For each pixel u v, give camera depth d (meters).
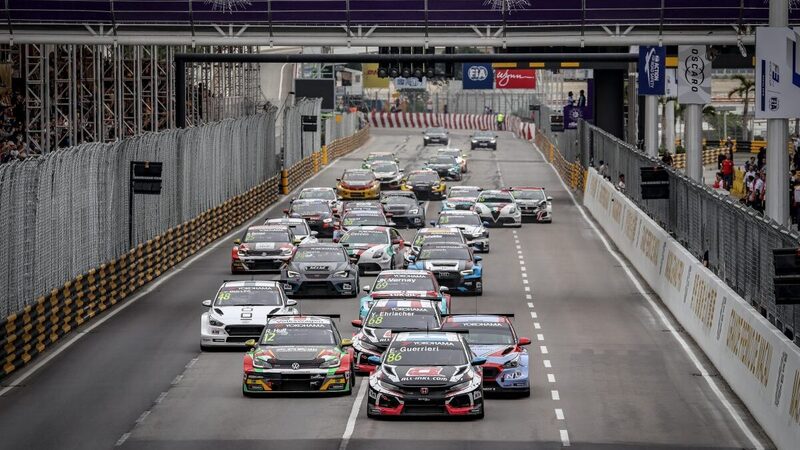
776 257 84.50
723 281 133.25
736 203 126.00
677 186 167.38
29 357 125.25
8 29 199.25
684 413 103.19
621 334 141.38
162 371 119.88
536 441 91.81
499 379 107.31
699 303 136.12
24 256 130.62
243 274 192.00
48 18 199.25
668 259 164.12
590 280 186.12
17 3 198.75
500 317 115.12
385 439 91.75
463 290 169.88
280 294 134.38
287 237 195.88
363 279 185.50
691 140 195.00
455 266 169.75
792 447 87.62
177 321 149.62
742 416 102.50
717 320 124.44
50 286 139.50
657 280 171.50
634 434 95.12
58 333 138.62
